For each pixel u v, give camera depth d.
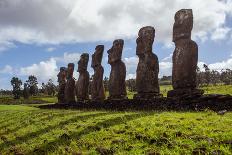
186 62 19.11
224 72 90.06
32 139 15.05
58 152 12.07
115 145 11.07
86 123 15.26
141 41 23.06
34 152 12.98
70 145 12.43
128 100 22.12
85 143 12.13
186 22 19.48
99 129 13.55
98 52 29.97
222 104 16.25
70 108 30.22
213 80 91.69
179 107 17.81
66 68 40.03
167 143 10.12
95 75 30.00
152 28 22.97
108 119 15.13
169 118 13.32
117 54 26.34
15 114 26.88
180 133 10.69
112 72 26.44
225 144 9.30
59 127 15.94
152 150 9.94
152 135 11.09
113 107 23.42
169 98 18.73
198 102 17.20
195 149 9.34
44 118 20.11
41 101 82.75
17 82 106.31
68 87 35.97
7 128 20.06
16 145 14.81
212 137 9.94
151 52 22.84
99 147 11.07
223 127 10.88
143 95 22.31
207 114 14.04
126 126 12.88
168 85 95.00
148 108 19.89
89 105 27.12
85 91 32.53
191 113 14.78
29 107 39.84
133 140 11.17
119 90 25.92
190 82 18.94
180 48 19.42
